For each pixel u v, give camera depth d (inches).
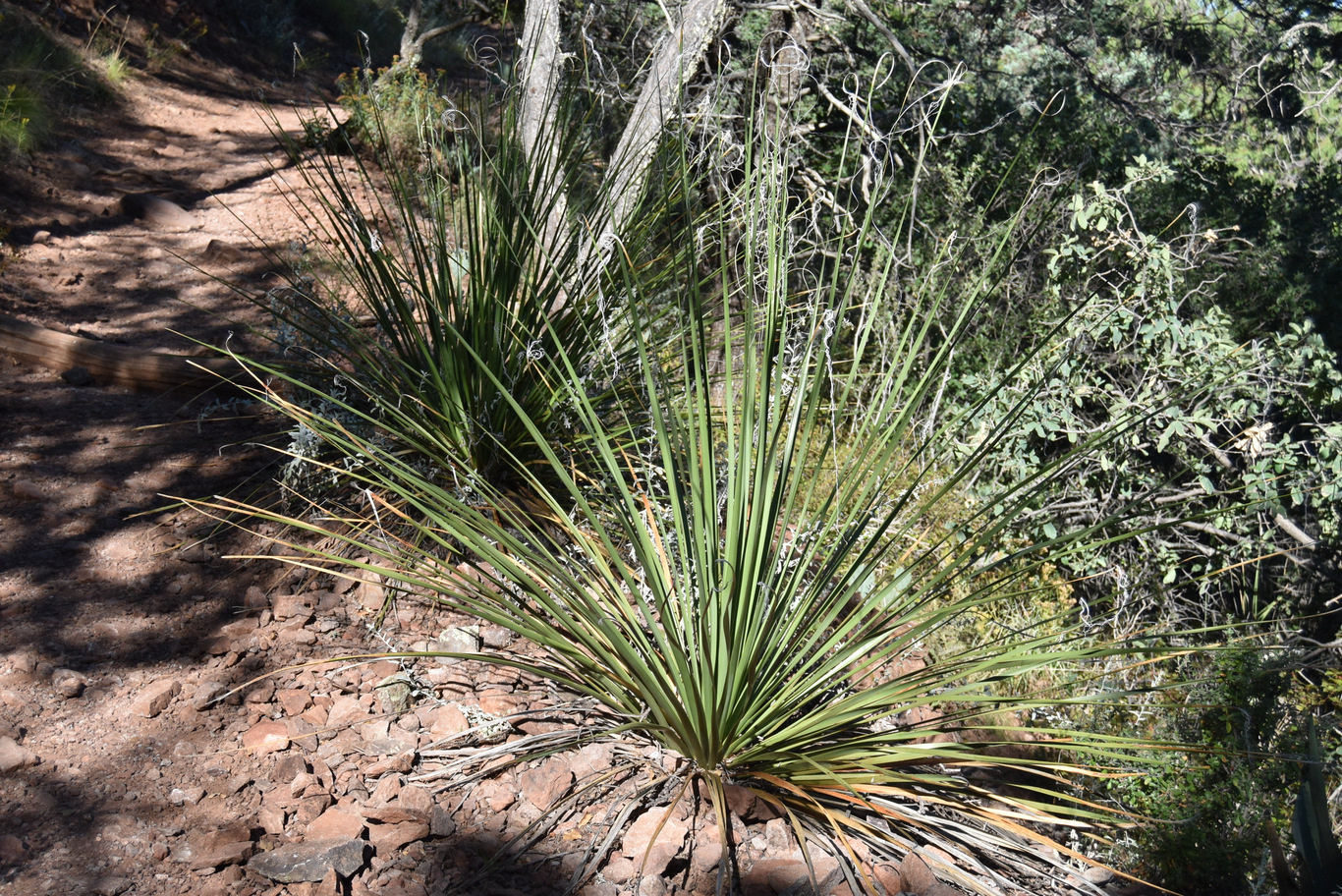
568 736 104.7
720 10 190.7
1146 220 251.4
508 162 147.6
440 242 141.3
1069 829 107.2
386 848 89.9
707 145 156.6
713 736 94.5
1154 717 123.6
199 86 412.8
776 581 99.9
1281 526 225.1
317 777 96.9
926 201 227.8
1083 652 97.4
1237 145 327.9
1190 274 244.1
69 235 239.1
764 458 97.2
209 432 161.9
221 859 84.7
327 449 143.3
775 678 98.0
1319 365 203.8
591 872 89.3
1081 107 283.4
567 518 111.0
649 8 261.4
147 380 174.2
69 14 382.6
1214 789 109.4
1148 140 297.6
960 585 139.1
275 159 332.8
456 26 409.7
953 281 202.4
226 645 115.2
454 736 103.4
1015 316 207.3
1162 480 197.3
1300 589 244.8
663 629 99.0
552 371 139.3
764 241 120.0
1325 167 323.3
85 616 117.5
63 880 81.5
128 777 94.7
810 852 95.0
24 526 132.2
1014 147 249.1
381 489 142.1
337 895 83.2
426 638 120.6
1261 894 100.1
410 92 333.7
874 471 105.0
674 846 91.4
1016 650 102.3
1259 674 117.7
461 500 125.8
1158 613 194.1
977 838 97.7
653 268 151.5
